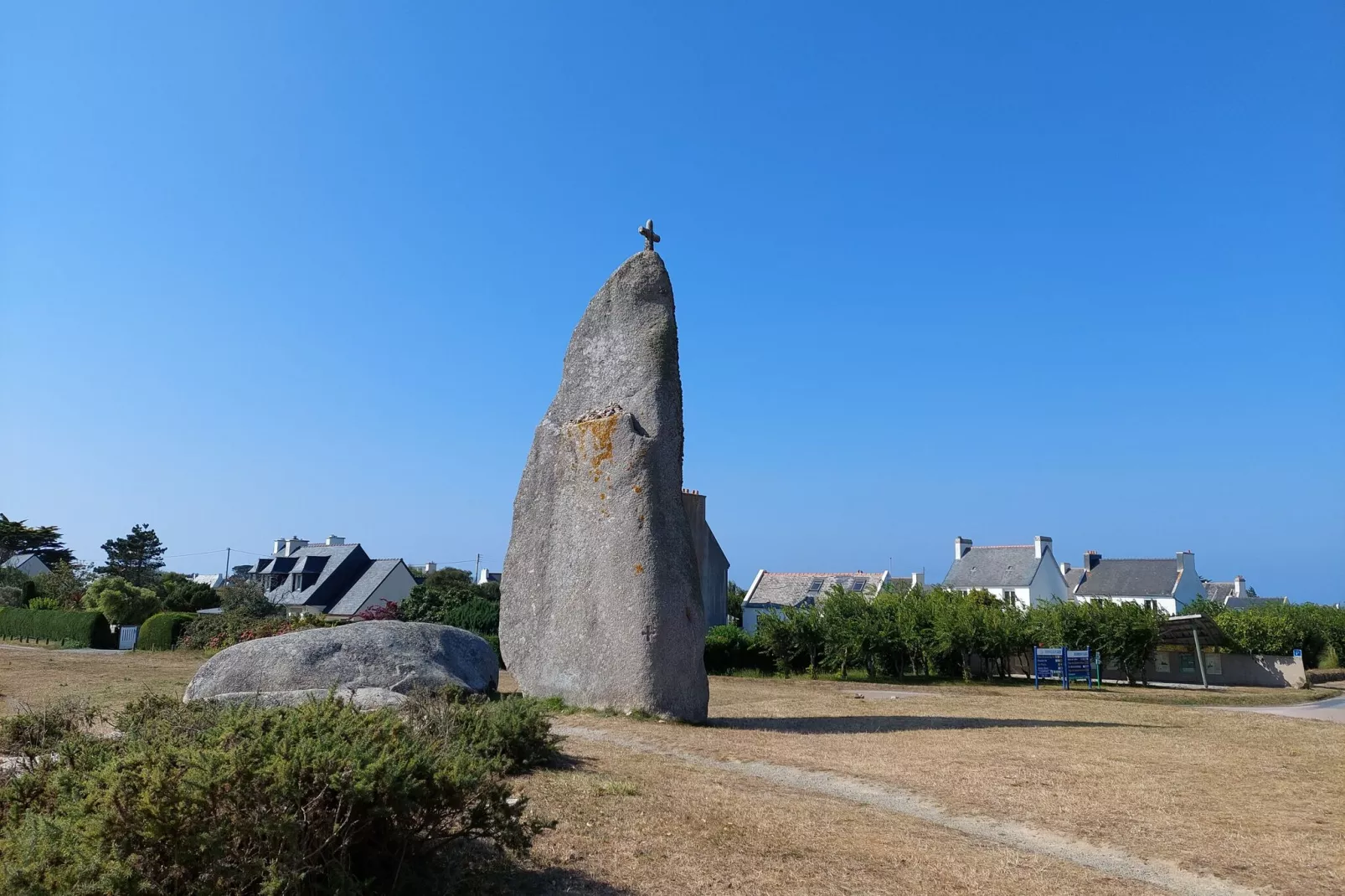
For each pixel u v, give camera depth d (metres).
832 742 13.43
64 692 18.34
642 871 6.78
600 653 15.45
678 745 12.56
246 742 5.66
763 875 6.82
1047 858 7.70
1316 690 34.69
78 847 4.65
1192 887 7.20
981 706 20.00
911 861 7.34
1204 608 56.16
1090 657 33.22
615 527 15.70
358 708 7.61
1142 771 11.27
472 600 35.66
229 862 4.80
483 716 10.36
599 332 17.30
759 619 37.25
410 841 5.76
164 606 49.25
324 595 62.78
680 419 16.52
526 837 6.06
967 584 67.00
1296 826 8.78
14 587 57.94
